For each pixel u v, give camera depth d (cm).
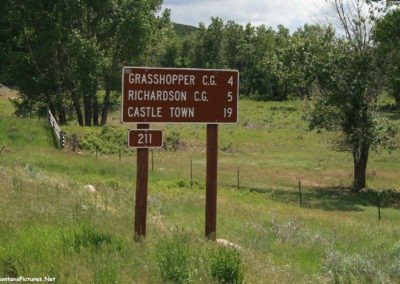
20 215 909
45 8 4694
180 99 933
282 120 7106
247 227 1379
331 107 3189
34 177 1642
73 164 2814
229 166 4172
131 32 4638
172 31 5328
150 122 915
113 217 1095
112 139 4481
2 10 4544
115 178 2492
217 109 960
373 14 3086
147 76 910
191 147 4956
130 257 717
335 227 1530
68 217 949
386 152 5012
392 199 2978
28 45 4853
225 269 655
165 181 2641
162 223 1234
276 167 4197
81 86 4606
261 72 13588
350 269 896
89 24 4769
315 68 3080
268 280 723
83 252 703
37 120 4019
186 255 693
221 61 14750
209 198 974
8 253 650
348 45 3144
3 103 6806
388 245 1342
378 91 3112
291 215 1869
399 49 3002
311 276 873
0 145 3181
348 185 3459
